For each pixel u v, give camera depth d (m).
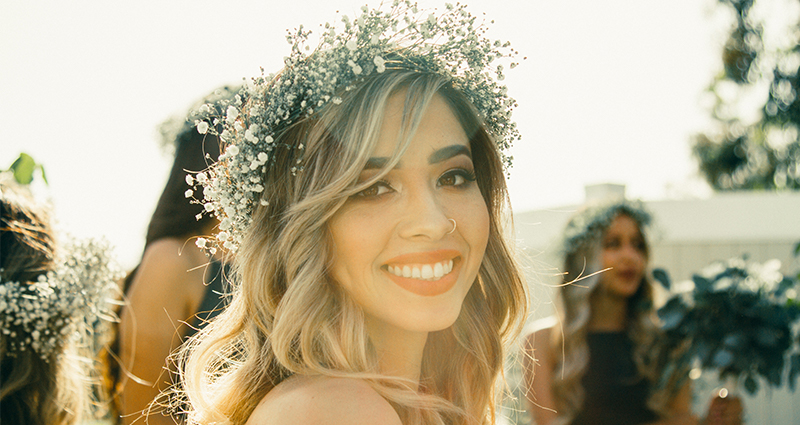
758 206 5.59
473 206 1.52
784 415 4.56
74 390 2.03
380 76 1.45
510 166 1.81
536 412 3.27
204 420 1.48
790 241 5.46
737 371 2.88
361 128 1.39
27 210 2.00
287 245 1.43
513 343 2.05
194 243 2.46
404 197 1.43
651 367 3.12
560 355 3.32
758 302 2.85
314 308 1.38
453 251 1.46
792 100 12.29
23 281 1.93
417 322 1.41
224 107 1.64
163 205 2.46
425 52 1.56
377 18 1.48
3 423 1.82
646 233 3.42
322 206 1.40
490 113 1.70
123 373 2.35
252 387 1.42
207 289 2.46
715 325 2.86
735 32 12.57
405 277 1.42
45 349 1.90
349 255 1.42
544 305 3.88
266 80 1.56
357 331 1.42
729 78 12.82
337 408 1.17
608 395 3.19
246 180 1.50
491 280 1.86
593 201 3.68
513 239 1.88
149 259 2.40
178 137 2.53
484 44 1.61
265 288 1.48
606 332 3.29
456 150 1.48
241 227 1.58
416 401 1.39
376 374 1.37
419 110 1.40
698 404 3.95
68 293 1.97
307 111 1.44
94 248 2.10
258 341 1.50
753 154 13.33
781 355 2.81
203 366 1.60
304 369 1.34
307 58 1.51
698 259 5.61
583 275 3.39
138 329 2.33
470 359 1.86
